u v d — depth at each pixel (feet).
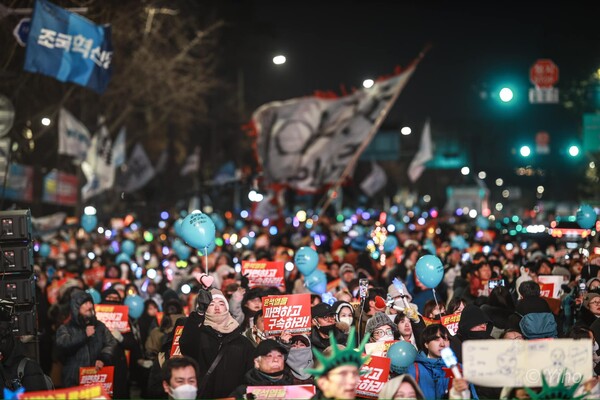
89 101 156.04
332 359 23.59
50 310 57.26
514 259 76.28
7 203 121.19
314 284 52.47
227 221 165.89
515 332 37.96
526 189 428.56
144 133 190.60
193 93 175.94
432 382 32.09
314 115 102.47
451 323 41.86
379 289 44.11
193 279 59.88
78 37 72.13
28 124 130.11
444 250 76.59
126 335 52.54
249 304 45.29
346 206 238.68
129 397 53.72
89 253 83.41
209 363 35.60
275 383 32.27
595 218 58.29
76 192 128.26
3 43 108.99
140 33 164.55
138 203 167.02
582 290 48.57
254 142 103.81
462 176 442.50
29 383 33.14
